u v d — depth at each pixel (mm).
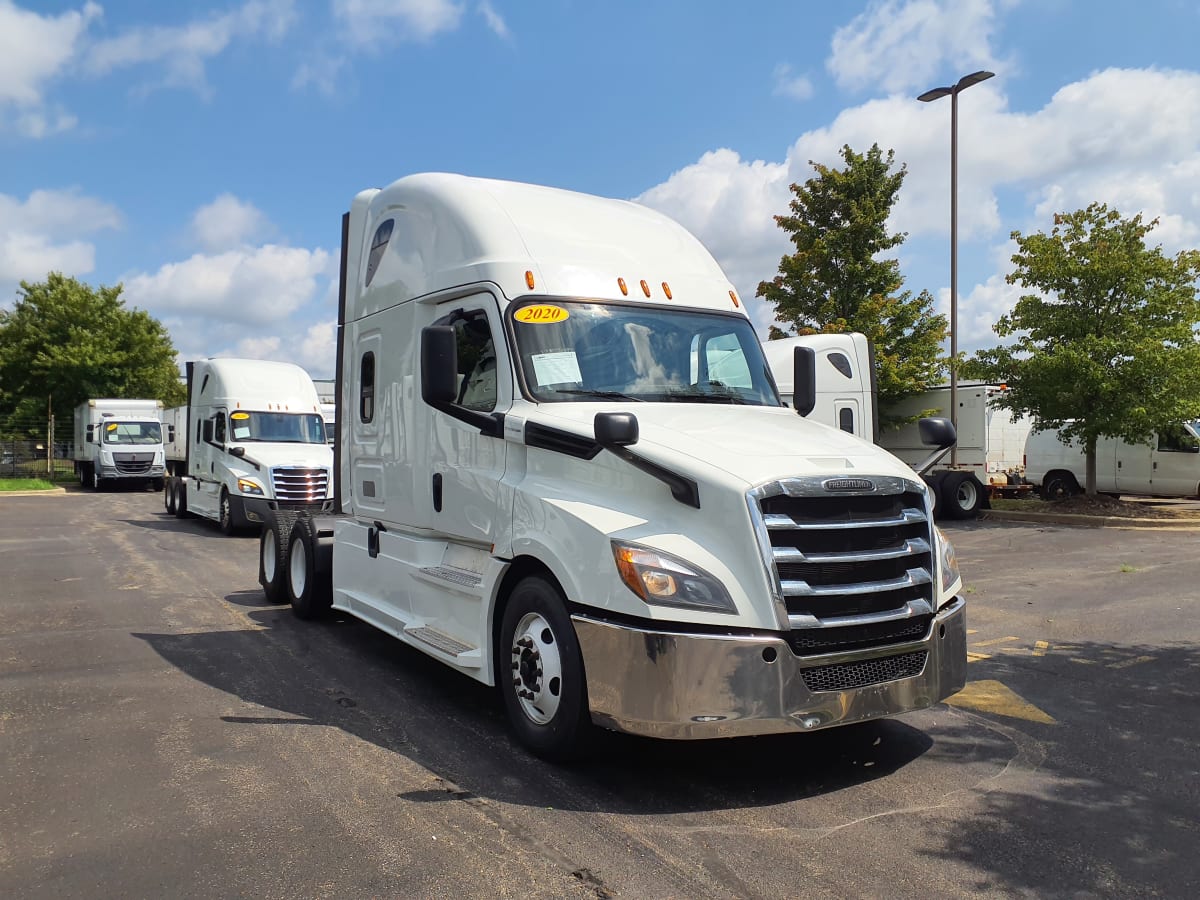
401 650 7336
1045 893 3363
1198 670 6598
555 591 4672
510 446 5270
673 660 4070
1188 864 3590
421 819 4004
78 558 13250
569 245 5816
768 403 5949
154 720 5434
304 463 16375
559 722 4594
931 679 4543
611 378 5422
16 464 40094
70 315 42625
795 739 5117
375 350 6984
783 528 4152
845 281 21766
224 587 10617
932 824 3973
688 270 6242
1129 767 4668
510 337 5328
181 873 3496
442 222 6102
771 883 3430
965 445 18859
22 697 5926
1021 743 5039
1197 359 16172
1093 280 17062
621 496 4578
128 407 33719
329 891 3355
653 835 3855
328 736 5148
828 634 4227
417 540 6340
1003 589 10039
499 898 3307
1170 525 16047
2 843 3764
